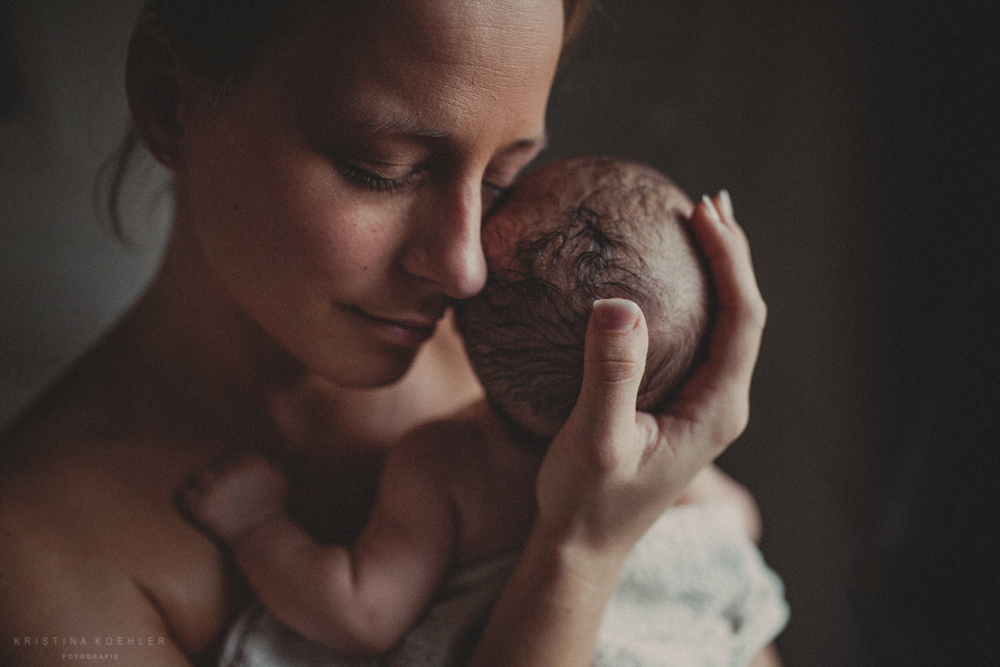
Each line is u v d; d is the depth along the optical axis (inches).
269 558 24.9
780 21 47.2
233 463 25.8
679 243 24.3
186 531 25.1
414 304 21.9
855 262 49.9
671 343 23.4
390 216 20.1
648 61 47.9
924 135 44.2
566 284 23.1
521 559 23.7
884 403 50.7
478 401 30.8
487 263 24.0
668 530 29.7
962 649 41.4
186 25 20.1
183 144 22.7
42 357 48.4
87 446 25.4
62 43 40.6
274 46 18.4
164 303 27.6
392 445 31.2
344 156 19.0
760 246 52.9
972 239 40.8
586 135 50.0
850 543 54.5
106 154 43.6
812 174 49.9
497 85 18.3
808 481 56.1
